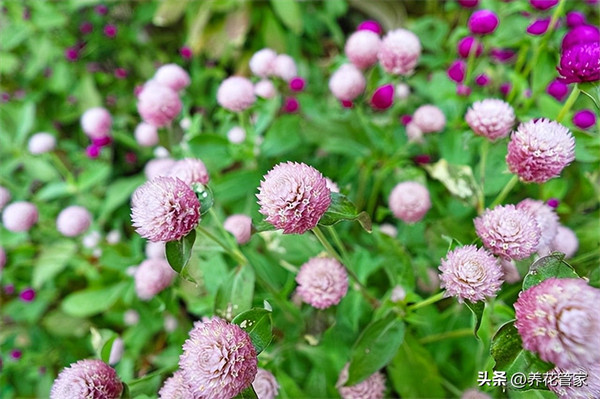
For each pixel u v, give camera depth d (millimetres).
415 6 557
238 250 265
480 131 251
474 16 317
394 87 335
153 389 228
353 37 320
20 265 419
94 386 207
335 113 389
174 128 330
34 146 407
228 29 522
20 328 396
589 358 154
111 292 361
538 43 322
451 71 351
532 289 171
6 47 540
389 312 241
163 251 317
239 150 339
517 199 300
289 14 503
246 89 320
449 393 286
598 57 214
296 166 197
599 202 307
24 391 377
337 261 246
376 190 344
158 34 595
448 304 309
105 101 538
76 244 392
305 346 274
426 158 335
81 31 570
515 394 210
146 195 204
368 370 231
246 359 187
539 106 309
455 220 288
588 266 250
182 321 332
